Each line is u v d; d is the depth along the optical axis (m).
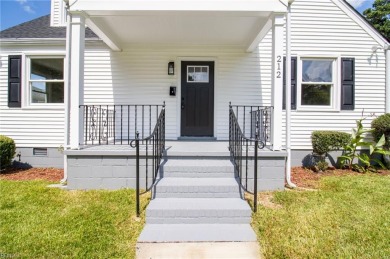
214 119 6.43
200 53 6.39
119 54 6.39
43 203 3.71
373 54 6.49
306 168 6.14
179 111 6.43
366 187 4.42
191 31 5.43
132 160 4.21
